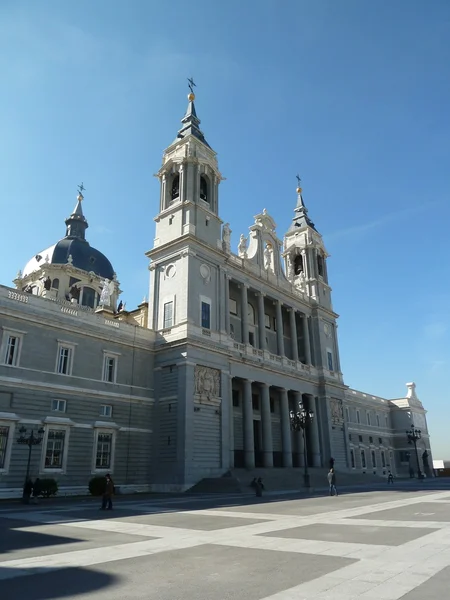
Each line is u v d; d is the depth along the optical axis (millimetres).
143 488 41875
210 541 13812
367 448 86438
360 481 57344
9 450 33625
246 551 12227
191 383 43906
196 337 45750
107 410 41531
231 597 8156
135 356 45000
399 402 99000
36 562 11062
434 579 9047
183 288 47125
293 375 59656
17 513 22203
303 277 72438
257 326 60531
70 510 23672
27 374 35938
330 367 68750
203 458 42938
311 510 23000
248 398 51531
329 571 9836
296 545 12977
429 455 101062
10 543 13633
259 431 56781
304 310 68000
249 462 48969
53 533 15547
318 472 54312
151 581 9297
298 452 60500
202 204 52281
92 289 85250
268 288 60531
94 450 39219
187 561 11102
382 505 25250
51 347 38250
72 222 95625
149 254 51188
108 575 9797
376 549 12117
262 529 16266
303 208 78750
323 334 69438
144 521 18828
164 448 42812
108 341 42906
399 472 94875
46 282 80562
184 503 27906
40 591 8586
